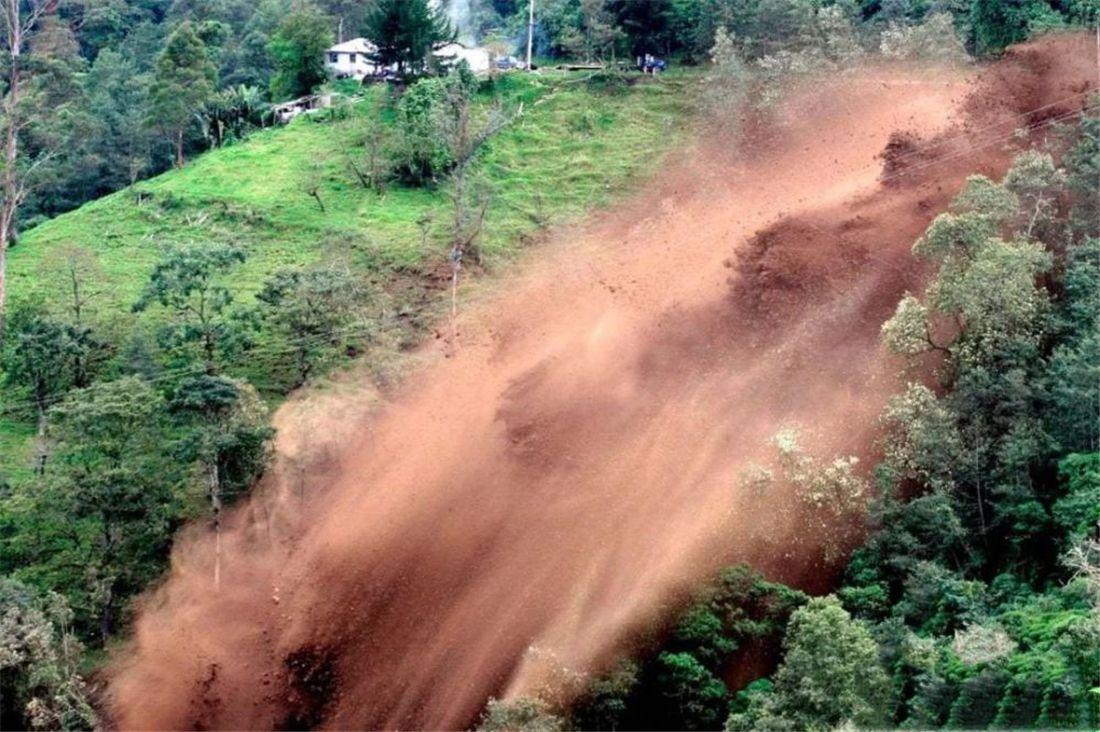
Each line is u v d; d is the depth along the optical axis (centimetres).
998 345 3697
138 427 4444
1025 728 2622
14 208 6700
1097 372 3412
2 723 3525
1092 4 6288
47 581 4225
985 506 3569
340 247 6694
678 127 7612
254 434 4462
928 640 2977
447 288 6150
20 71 7325
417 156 7388
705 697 3325
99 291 6225
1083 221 4206
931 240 3869
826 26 7188
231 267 5750
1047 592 3191
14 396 5503
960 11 7169
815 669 2819
